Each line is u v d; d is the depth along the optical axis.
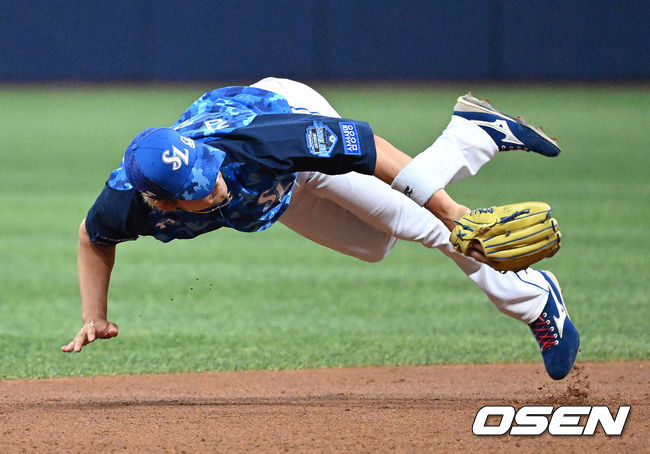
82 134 70.06
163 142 10.44
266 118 11.28
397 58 96.44
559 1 94.19
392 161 11.21
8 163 56.84
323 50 96.25
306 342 21.02
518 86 95.62
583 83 94.81
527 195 43.72
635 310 23.58
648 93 91.44
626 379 16.88
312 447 11.37
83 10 96.81
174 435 12.01
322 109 13.19
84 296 12.62
